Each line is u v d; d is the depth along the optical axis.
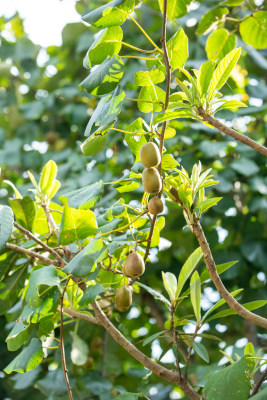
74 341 2.88
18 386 3.13
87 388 3.09
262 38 2.71
